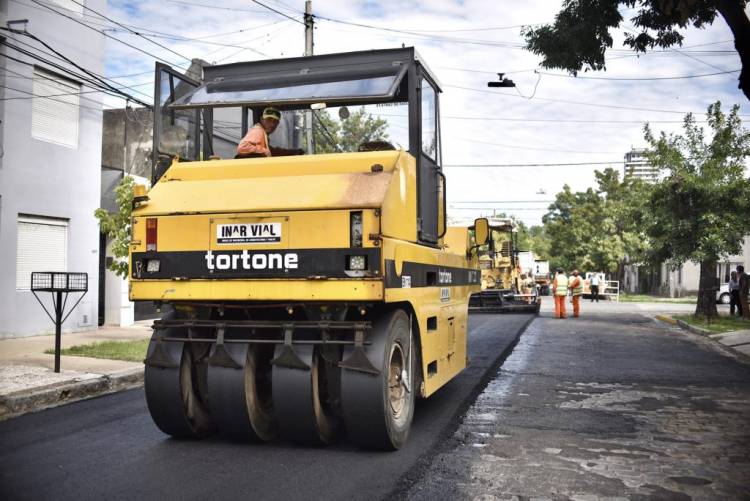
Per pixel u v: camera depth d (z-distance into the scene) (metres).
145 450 5.70
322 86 6.26
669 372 10.59
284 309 5.75
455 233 8.60
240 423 5.65
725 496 4.64
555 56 12.54
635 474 5.13
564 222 62.19
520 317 23.55
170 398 5.76
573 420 7.01
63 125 15.31
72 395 8.43
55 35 14.94
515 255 27.00
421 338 6.18
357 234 5.10
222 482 4.80
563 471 5.18
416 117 6.32
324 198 5.26
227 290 5.38
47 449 5.77
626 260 59.31
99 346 12.38
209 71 6.92
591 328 18.97
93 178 16.12
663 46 11.95
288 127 6.73
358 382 5.30
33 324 14.38
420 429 6.53
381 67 6.33
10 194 13.83
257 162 5.86
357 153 5.69
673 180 21.56
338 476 4.95
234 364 5.56
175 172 6.07
